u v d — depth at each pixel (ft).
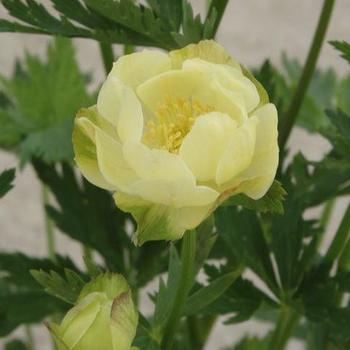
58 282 1.21
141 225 1.09
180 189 1.06
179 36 1.26
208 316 1.56
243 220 1.41
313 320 1.39
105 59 1.47
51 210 1.58
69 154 1.61
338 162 1.36
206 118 1.06
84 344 1.09
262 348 1.66
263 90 1.14
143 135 1.16
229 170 1.08
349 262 1.41
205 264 1.40
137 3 1.35
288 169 1.42
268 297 1.41
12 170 1.29
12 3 1.32
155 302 1.33
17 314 1.54
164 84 1.14
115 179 1.09
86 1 1.29
